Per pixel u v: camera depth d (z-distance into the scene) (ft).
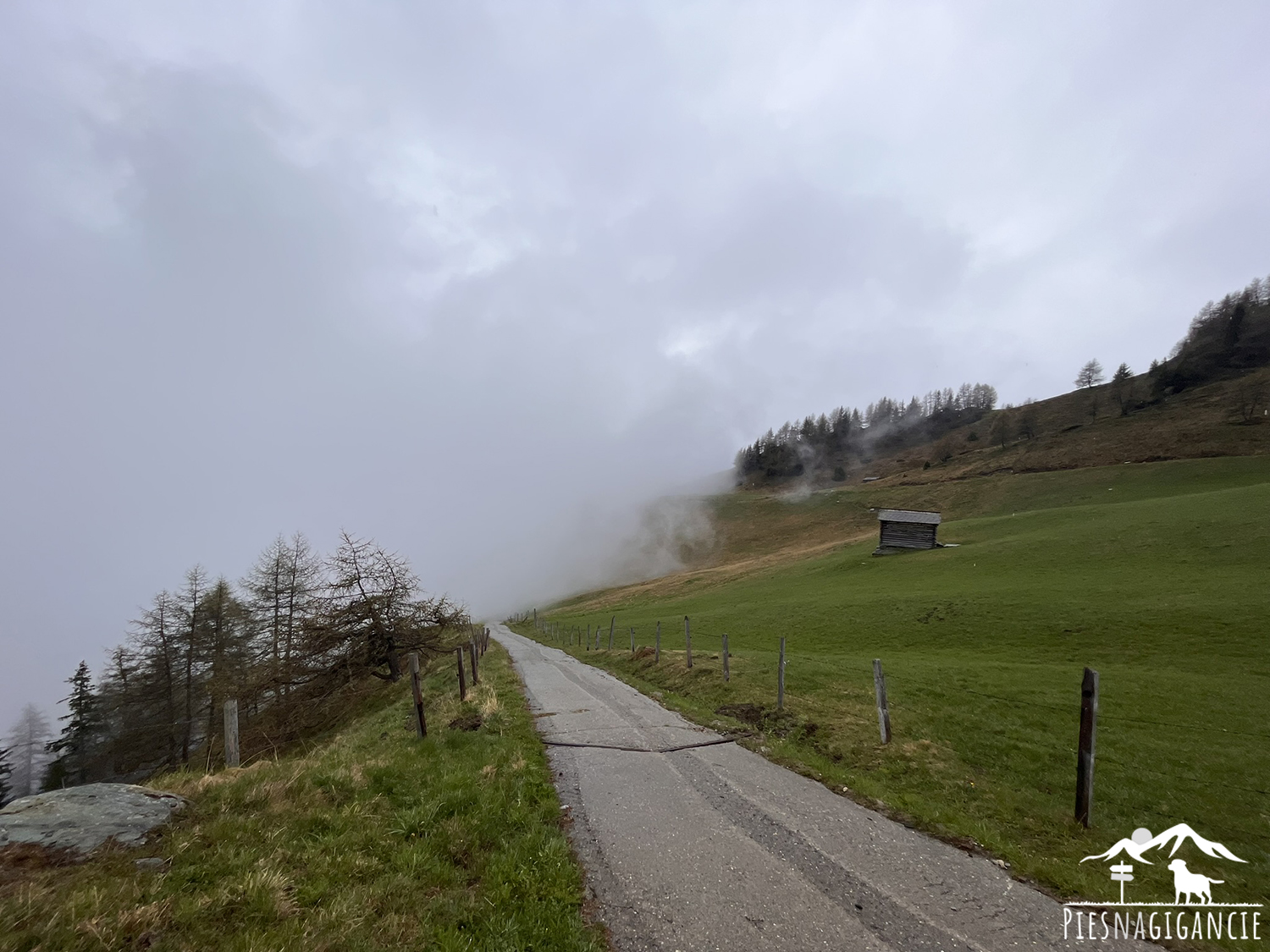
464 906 18.90
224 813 23.43
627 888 21.25
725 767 37.04
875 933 18.90
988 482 383.24
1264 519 129.59
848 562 208.13
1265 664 65.41
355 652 87.61
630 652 103.14
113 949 14.90
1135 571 116.78
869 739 47.60
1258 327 559.38
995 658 82.89
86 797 22.38
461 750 37.04
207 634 133.39
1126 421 462.19
